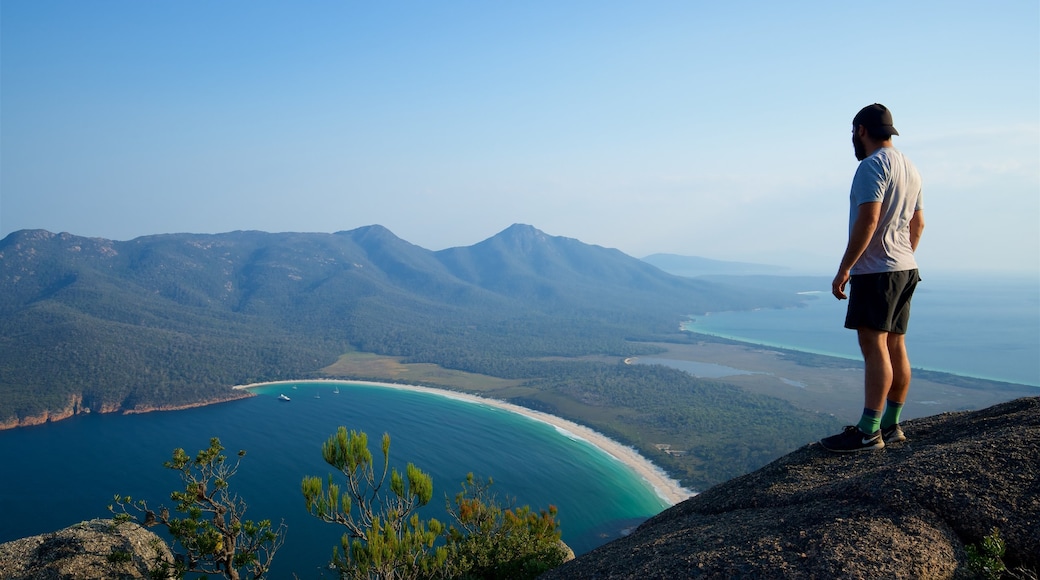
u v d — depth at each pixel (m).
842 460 5.49
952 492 4.17
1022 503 3.95
